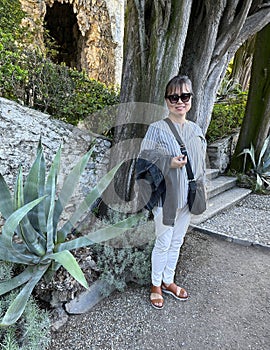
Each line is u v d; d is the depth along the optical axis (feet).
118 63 22.45
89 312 5.65
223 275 7.07
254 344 5.02
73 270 4.38
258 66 14.80
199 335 5.20
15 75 8.03
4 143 6.48
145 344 4.98
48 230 4.96
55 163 5.32
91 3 20.99
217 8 7.04
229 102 21.06
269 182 14.87
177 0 6.54
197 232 9.45
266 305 6.02
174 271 6.44
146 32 7.22
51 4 19.93
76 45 25.91
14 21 12.00
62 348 4.83
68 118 9.34
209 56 7.57
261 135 15.21
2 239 4.35
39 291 5.37
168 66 6.71
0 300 4.94
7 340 4.24
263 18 8.14
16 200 4.89
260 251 8.46
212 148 15.11
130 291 6.33
